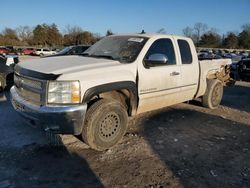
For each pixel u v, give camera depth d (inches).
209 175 168.2
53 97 170.4
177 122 262.8
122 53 221.9
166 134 230.1
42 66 188.2
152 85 222.7
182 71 252.2
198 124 260.8
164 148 202.5
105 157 183.9
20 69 192.7
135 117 269.4
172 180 160.6
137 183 156.1
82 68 184.4
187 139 222.2
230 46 3262.8
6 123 237.6
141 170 169.6
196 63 272.5
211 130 247.0
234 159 191.2
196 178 164.1
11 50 2108.8
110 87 189.3
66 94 170.6
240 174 171.5
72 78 172.6
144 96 218.4
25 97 186.9
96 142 189.2
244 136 236.5
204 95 310.5
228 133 241.8
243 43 3260.3
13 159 175.9
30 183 151.9
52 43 3422.7
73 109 170.1
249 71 581.9
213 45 3282.5
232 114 305.7
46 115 169.0
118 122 199.0
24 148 190.9
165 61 212.5
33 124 182.5
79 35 3159.5
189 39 270.1
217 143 217.6
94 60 207.5
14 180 153.9
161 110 298.4
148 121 260.4
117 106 194.9
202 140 222.1
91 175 161.9
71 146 197.2
